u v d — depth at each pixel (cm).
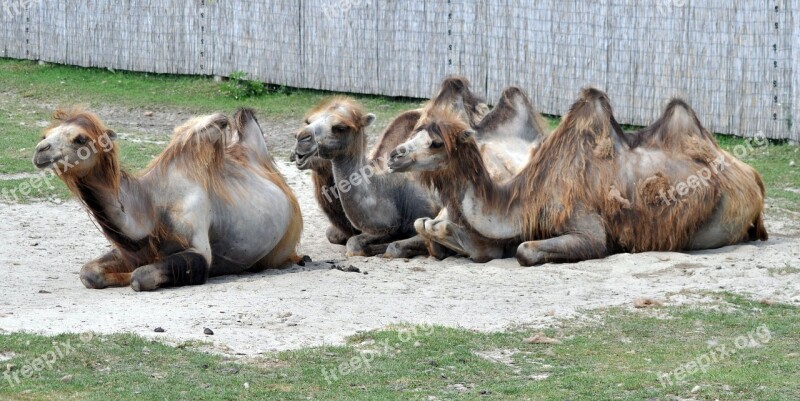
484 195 2802
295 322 2188
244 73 5472
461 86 3198
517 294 2448
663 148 2909
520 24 4838
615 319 2258
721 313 2300
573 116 2873
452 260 2889
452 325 2189
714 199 2875
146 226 2525
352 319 2217
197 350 1998
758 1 4331
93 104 5331
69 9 5903
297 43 5372
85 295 2433
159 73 5750
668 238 2858
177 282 2514
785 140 4362
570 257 2772
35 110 5209
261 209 2705
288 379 1881
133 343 1997
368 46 5209
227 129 2733
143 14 5728
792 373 1953
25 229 3206
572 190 2808
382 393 1834
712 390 1858
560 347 2084
